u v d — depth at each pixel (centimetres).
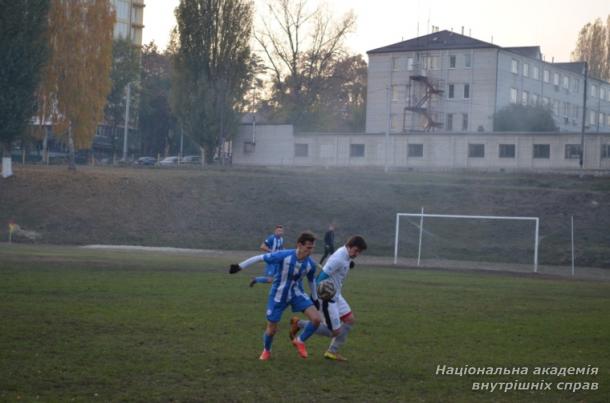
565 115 8625
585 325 1391
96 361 945
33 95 5084
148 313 1343
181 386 839
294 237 4281
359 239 1012
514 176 5222
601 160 5772
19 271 2048
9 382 830
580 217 4247
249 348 1066
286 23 7788
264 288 1873
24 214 4403
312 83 7944
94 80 5350
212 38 6800
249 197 4762
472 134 6275
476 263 3641
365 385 875
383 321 1358
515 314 1528
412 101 7725
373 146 6675
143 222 4409
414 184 4912
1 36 4959
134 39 11531
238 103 6975
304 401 794
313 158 6944
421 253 3947
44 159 6969
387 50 7950
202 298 1606
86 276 1988
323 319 1016
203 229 4362
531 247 3900
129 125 9369
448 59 7694
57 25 5269
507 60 7656
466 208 4528
